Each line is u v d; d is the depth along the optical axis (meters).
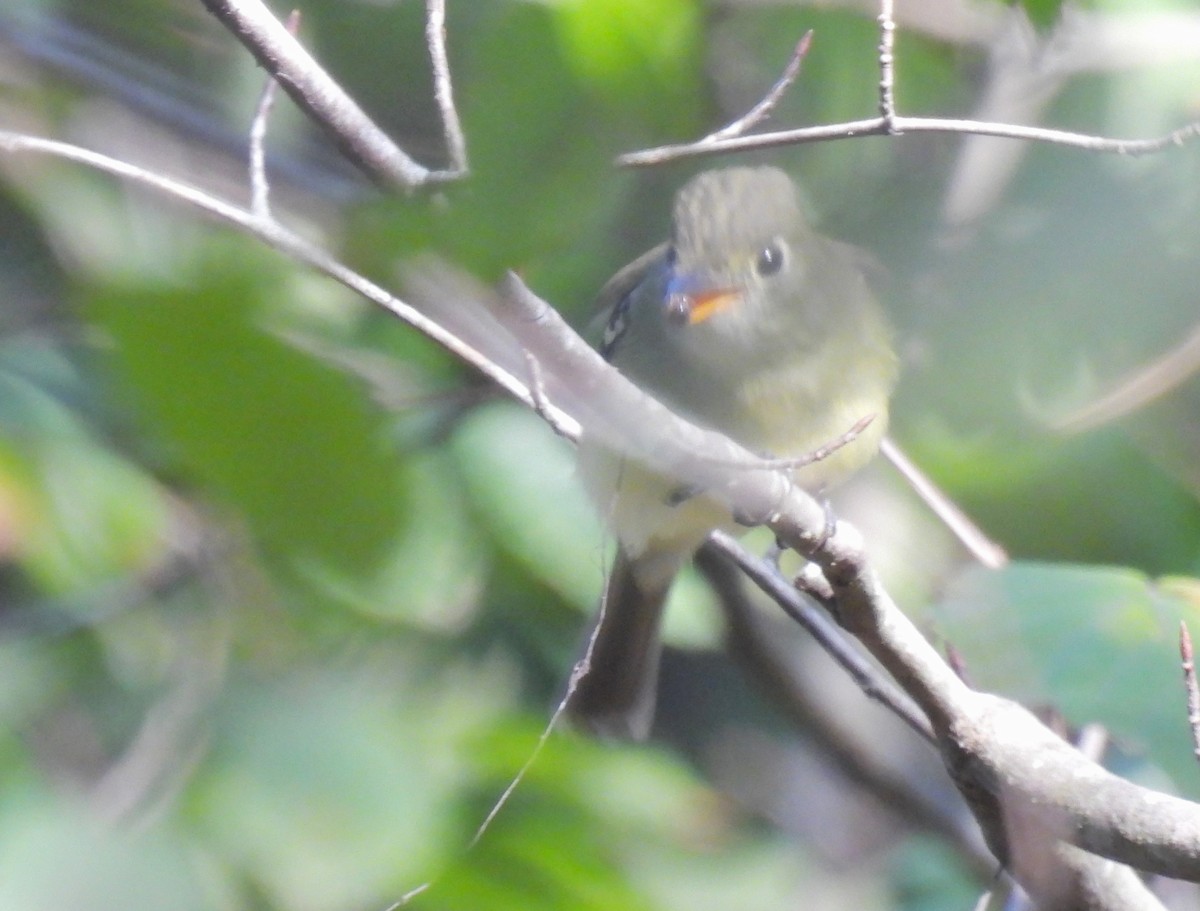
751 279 7.12
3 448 6.93
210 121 7.56
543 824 6.20
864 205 7.41
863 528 8.06
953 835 9.20
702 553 8.99
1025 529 7.60
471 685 7.84
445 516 7.46
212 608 6.32
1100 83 7.44
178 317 2.21
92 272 2.41
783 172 7.55
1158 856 5.09
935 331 6.76
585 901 6.02
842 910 9.45
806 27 7.57
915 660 5.45
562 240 2.56
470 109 2.57
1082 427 6.55
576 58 2.67
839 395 7.18
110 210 6.88
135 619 7.12
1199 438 7.08
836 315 7.18
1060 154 6.43
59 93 7.18
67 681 7.41
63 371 7.13
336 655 6.22
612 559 7.93
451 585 7.43
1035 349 6.37
